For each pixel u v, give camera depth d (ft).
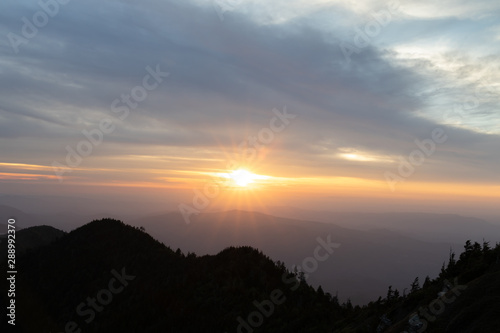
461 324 101.04
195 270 294.25
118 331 242.17
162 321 235.40
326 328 206.08
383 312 172.86
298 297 251.80
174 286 275.18
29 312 289.12
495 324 90.84
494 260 134.10
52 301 297.94
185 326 225.76
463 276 135.74
